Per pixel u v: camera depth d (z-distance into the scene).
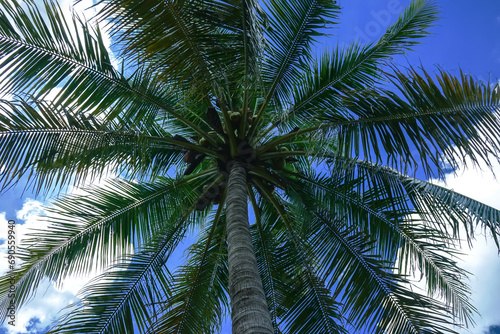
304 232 7.91
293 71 7.46
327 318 7.60
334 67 7.40
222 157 7.61
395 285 7.51
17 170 6.15
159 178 8.34
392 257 7.73
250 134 7.60
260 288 4.94
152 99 7.01
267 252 8.45
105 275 7.54
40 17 6.37
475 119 5.93
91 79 6.61
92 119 6.59
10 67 6.15
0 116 6.14
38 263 7.42
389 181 7.50
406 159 6.33
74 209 7.84
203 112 8.13
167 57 5.99
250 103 8.06
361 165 7.62
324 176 8.19
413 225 7.69
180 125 8.50
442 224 7.09
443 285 7.48
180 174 8.38
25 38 6.27
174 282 7.93
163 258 8.06
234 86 7.46
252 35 5.62
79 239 7.70
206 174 8.52
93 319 7.09
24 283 7.25
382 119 6.48
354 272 7.74
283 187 7.98
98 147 6.68
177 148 8.05
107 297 7.34
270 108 8.37
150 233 8.07
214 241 8.62
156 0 5.50
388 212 7.77
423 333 7.07
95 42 6.65
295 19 7.15
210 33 6.00
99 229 7.84
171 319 7.50
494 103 5.83
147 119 7.05
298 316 7.68
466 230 6.67
